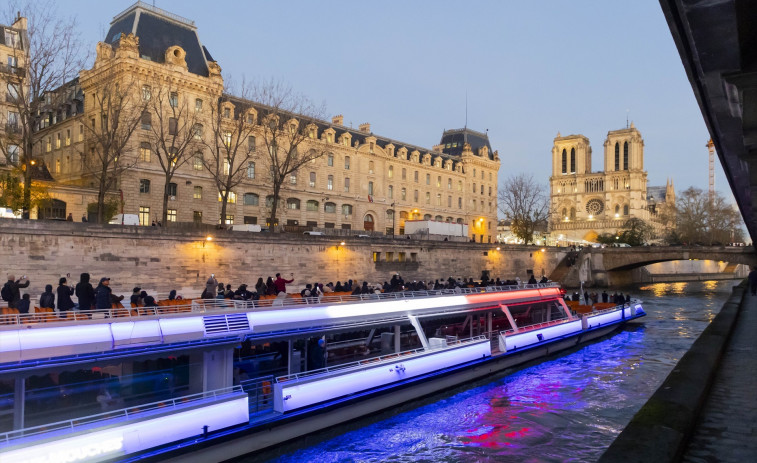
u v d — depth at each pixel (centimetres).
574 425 1702
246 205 6144
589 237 15750
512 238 11112
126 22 5478
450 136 10556
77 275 3083
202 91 5619
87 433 1107
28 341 1110
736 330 1709
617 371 2419
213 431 1292
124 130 4453
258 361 1606
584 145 16888
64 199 4469
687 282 9719
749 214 3284
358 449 1508
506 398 1983
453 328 2333
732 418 727
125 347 1239
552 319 2950
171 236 3503
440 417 1766
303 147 6681
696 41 628
